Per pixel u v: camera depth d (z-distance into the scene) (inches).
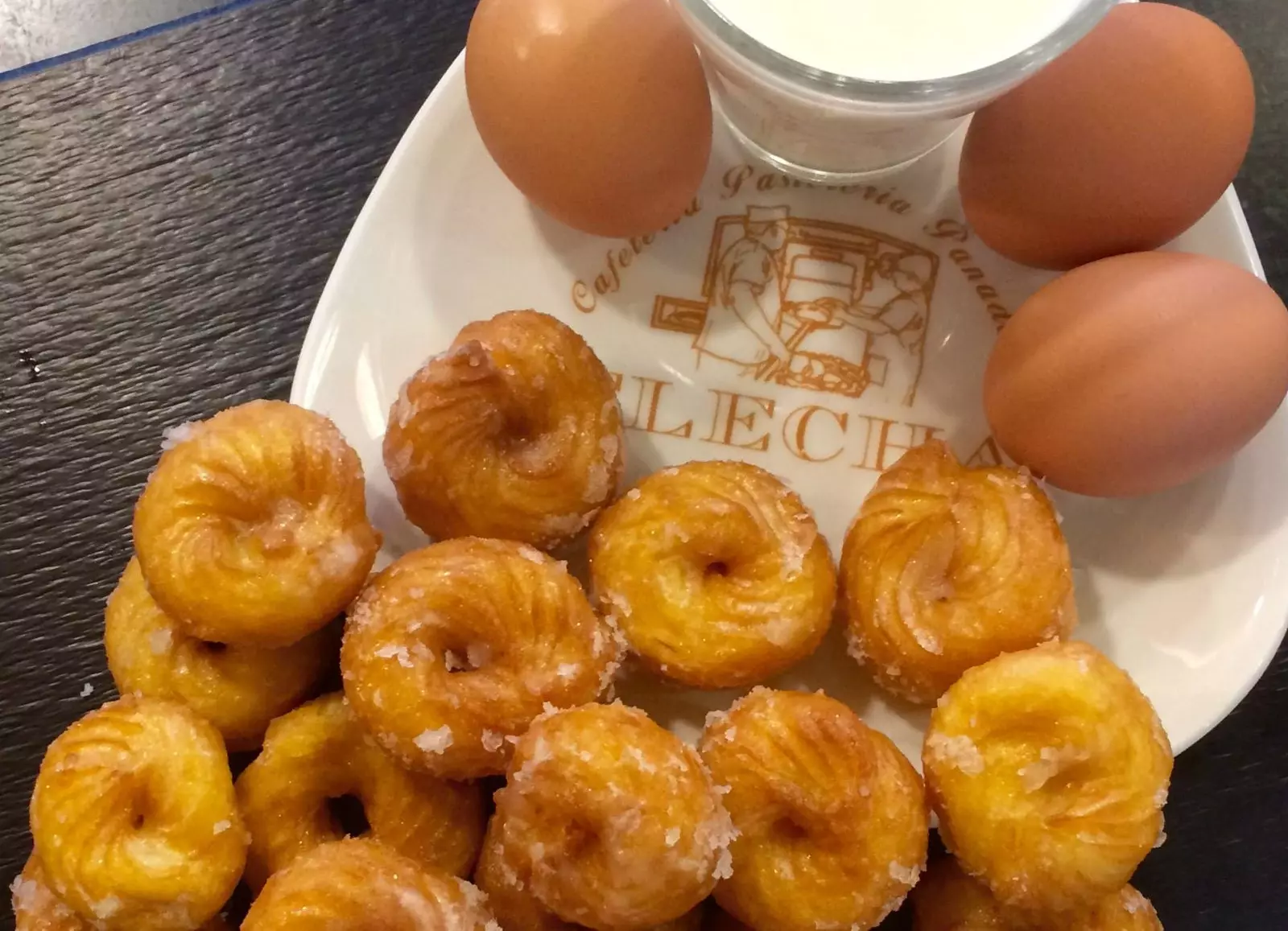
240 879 7.6
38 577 9.0
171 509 7.3
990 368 7.9
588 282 8.8
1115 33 7.5
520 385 7.8
